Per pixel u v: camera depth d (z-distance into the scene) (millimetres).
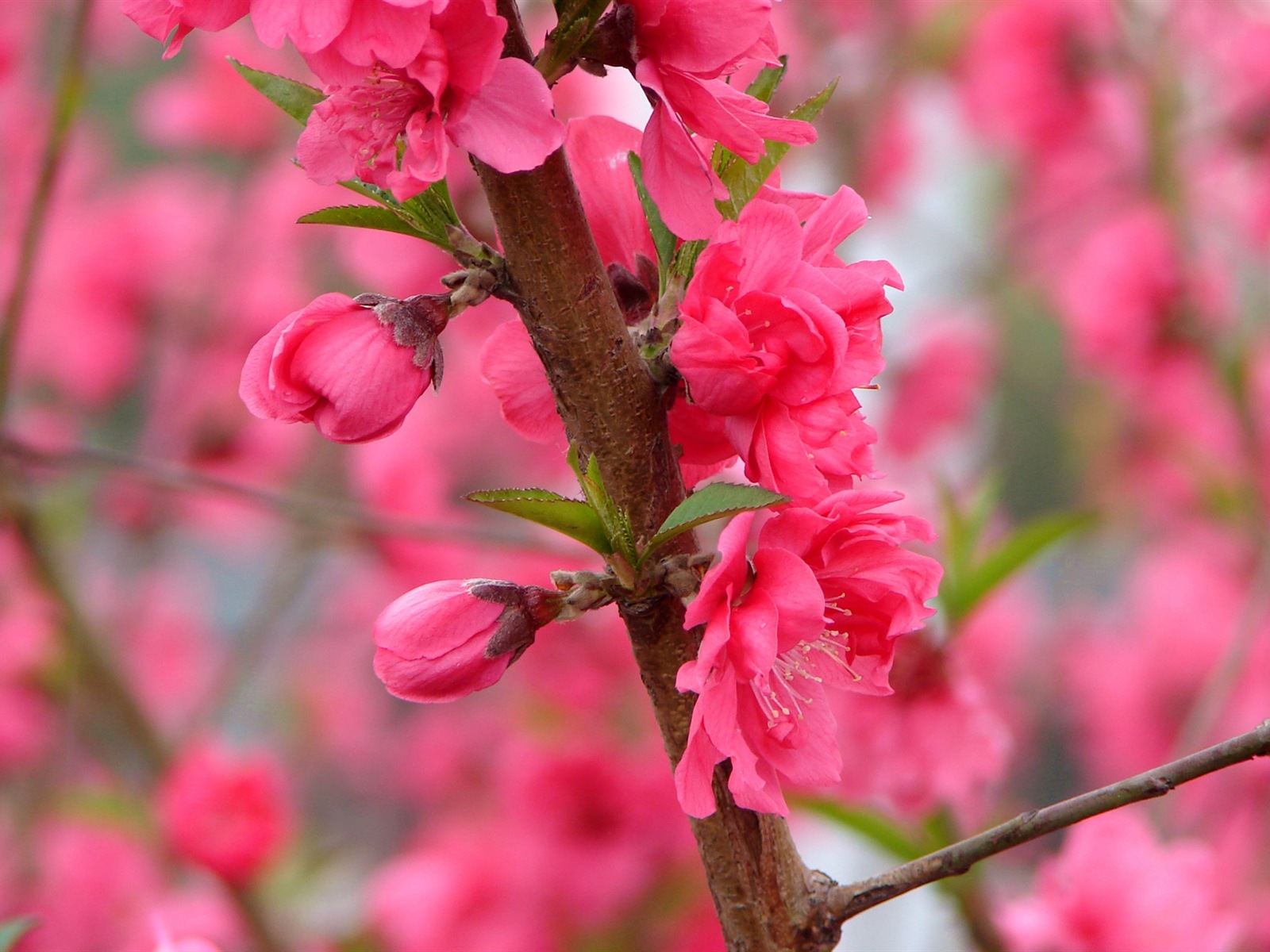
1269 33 1102
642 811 976
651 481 530
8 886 1020
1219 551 1304
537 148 509
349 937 1003
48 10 1108
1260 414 1185
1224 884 1015
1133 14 1113
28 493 963
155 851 1015
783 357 524
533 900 959
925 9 1229
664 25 521
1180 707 1276
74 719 998
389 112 513
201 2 515
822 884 533
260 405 527
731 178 536
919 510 1021
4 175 1163
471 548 988
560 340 527
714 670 521
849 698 673
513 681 1073
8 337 717
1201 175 1175
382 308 529
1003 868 987
